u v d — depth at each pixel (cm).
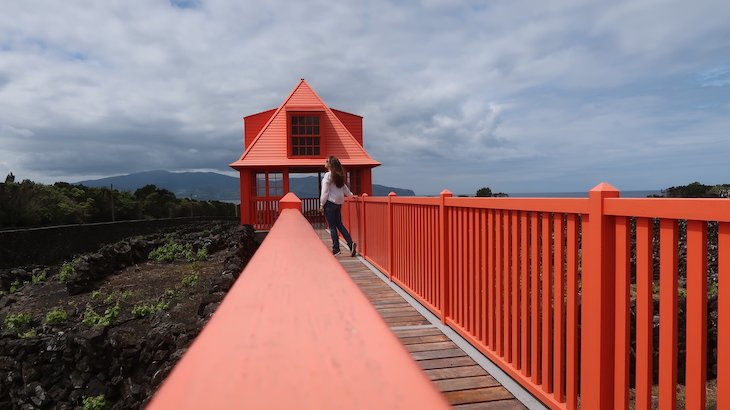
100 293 1467
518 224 330
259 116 2395
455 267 447
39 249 1966
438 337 437
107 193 3862
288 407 32
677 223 198
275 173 2130
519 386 325
